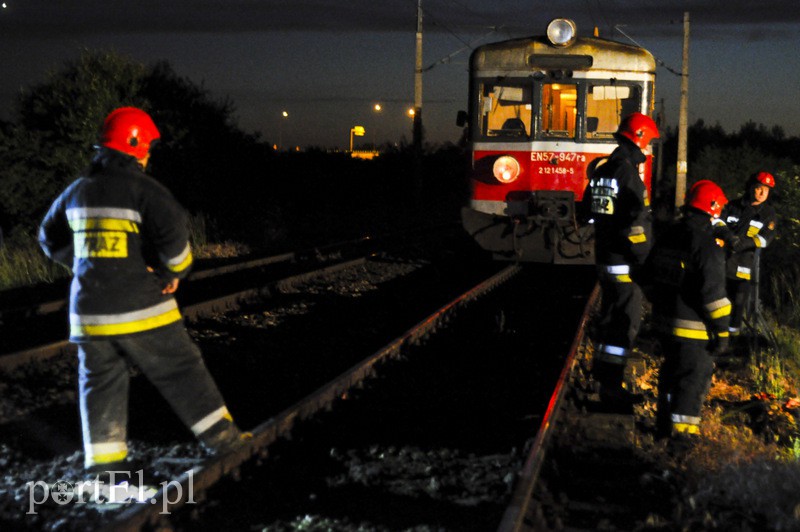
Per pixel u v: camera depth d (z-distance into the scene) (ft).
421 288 43.09
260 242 61.87
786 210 47.03
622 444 18.69
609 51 43.62
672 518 15.16
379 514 14.99
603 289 22.72
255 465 16.62
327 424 19.54
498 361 26.73
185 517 14.29
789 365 27.99
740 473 16.67
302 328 31.73
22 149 53.31
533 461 16.14
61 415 20.39
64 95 55.93
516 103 44.47
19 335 29.09
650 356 28.48
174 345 15.70
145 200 15.07
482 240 45.21
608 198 22.12
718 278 18.21
